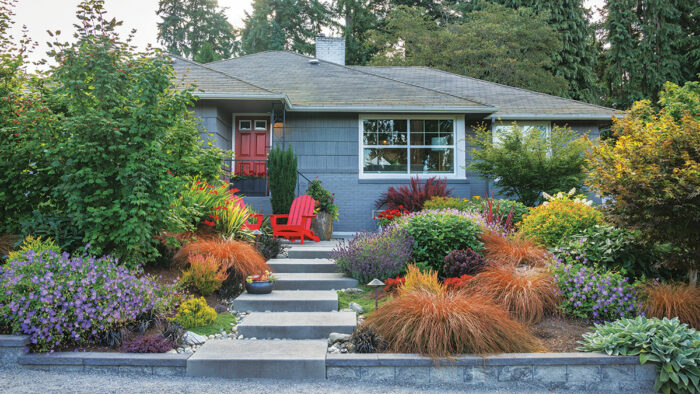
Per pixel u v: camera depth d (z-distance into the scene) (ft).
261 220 29.27
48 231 19.54
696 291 16.69
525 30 73.56
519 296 17.17
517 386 13.64
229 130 40.24
